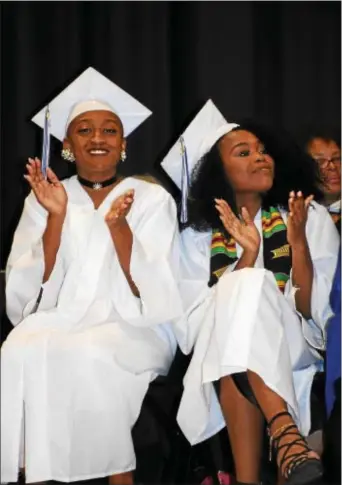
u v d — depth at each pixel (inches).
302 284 116.6
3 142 158.2
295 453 95.7
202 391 107.1
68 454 104.8
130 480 109.2
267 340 102.3
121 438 106.7
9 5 158.9
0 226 156.7
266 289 105.0
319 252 123.5
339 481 106.3
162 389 116.8
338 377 112.6
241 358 101.0
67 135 126.7
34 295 117.8
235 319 102.9
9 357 106.7
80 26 160.1
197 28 159.8
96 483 111.0
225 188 126.6
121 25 159.6
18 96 158.6
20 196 157.5
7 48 159.2
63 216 114.3
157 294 114.0
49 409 105.7
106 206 122.3
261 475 106.6
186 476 112.2
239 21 160.4
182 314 114.8
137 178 127.0
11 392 106.3
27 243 120.9
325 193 135.5
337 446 108.3
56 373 106.0
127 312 114.5
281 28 163.0
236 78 160.6
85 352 106.3
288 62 163.0
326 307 119.4
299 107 163.2
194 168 129.5
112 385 106.8
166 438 113.9
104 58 160.4
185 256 125.3
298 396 113.2
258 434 103.7
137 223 121.2
